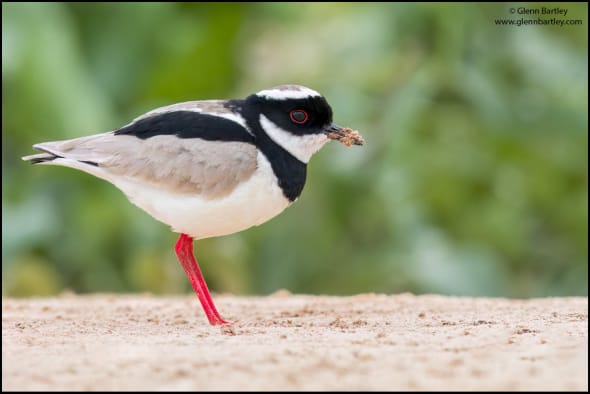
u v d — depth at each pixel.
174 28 17.38
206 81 17.52
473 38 17.23
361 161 16.23
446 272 15.96
